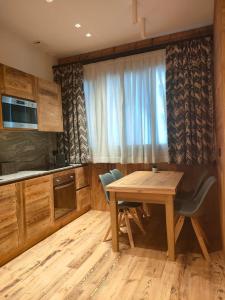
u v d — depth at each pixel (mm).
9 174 2938
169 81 3436
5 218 2451
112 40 3602
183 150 3402
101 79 3947
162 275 2137
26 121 3102
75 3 2572
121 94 3771
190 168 3525
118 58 3791
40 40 3508
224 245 2367
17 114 2945
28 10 2676
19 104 2980
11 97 2857
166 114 3488
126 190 2477
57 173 3352
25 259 2533
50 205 3170
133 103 3707
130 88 3746
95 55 4000
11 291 1997
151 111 3607
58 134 4223
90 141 4129
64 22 2988
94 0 2535
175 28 3320
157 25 3203
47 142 4035
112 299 1848
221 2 2025
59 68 4133
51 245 2850
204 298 1818
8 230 2486
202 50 3254
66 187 3549
